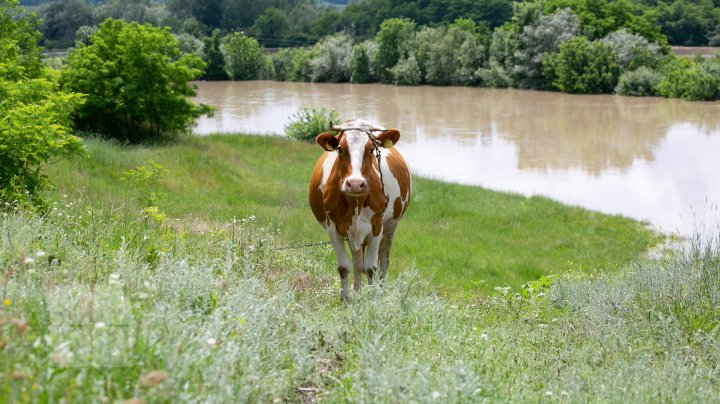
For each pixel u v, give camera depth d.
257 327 4.69
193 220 14.76
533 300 9.13
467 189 26.84
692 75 68.62
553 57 83.38
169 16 172.00
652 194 28.27
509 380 5.04
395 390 4.14
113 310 3.96
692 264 8.59
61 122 12.22
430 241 18.16
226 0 179.12
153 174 18.91
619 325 7.05
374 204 8.25
